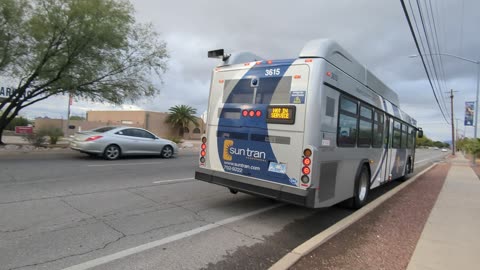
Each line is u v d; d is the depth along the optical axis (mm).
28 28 13953
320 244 4559
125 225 5082
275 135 5598
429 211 7031
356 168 6953
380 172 8781
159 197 7102
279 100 5613
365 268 3850
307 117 5238
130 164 12336
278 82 5676
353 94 6488
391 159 9953
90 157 13805
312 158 5160
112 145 13516
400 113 10773
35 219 5098
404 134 11898
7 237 4312
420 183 12078
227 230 5207
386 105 8859
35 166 10469
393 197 8633
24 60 14797
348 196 6598
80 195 6805
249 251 4391
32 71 15125
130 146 14117
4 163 10906
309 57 5434
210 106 6711
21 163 11047
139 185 8281
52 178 8508
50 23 14039
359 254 4289
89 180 8523
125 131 14195
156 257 3979
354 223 5770
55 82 15547
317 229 5652
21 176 8586
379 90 8258
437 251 4488
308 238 5125
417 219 6289
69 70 15219
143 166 12023
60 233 4570
